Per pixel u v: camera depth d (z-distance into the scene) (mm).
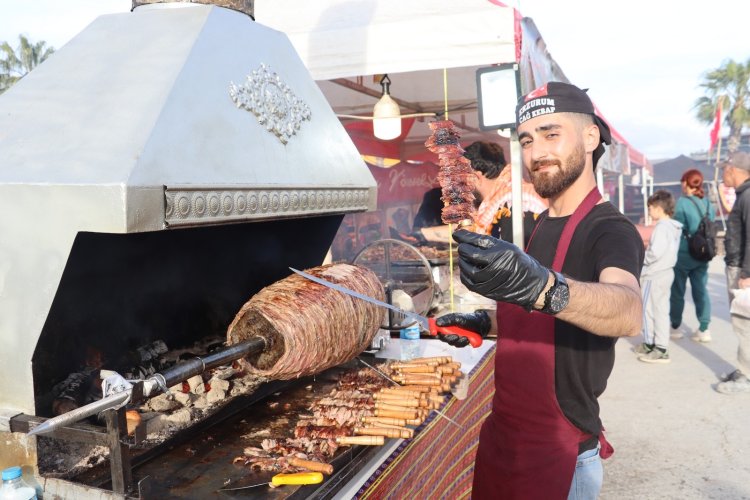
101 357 2006
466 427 2768
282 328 1815
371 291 2297
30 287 1421
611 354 1750
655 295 6449
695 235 7121
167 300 2367
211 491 1608
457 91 6008
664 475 3869
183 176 1490
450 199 2807
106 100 1633
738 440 4371
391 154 8406
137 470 1739
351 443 1851
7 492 1384
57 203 1360
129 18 2029
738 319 5355
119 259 2041
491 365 3184
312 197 2109
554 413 1760
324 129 2451
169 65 1724
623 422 4781
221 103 1802
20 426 1430
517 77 3305
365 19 3764
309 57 3738
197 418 2078
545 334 1750
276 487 1617
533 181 1778
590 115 1720
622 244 1549
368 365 2582
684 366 6312
